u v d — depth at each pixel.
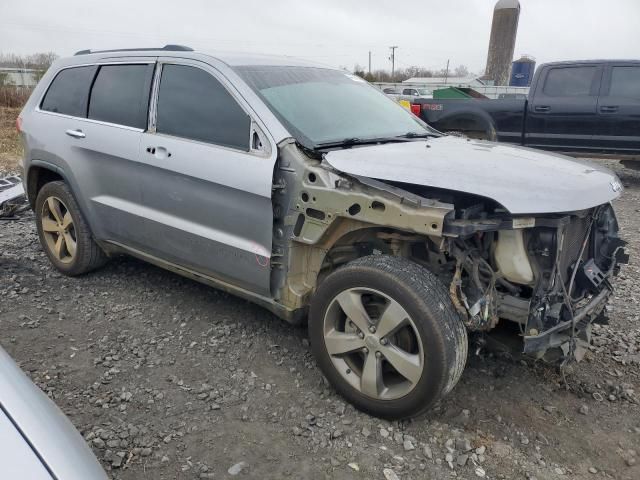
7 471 1.36
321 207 3.03
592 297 3.24
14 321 4.00
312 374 3.42
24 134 4.87
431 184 2.77
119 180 4.08
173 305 4.34
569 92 9.27
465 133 10.07
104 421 2.92
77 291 4.57
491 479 2.63
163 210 3.83
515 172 2.88
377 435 2.88
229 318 4.13
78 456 1.51
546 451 2.85
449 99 9.99
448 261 3.04
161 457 2.68
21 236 5.97
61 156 4.47
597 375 3.57
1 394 1.58
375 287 2.84
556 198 2.68
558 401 3.28
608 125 9.04
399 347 2.89
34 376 3.32
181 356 3.60
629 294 4.86
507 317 2.93
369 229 3.08
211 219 3.53
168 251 3.88
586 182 2.92
